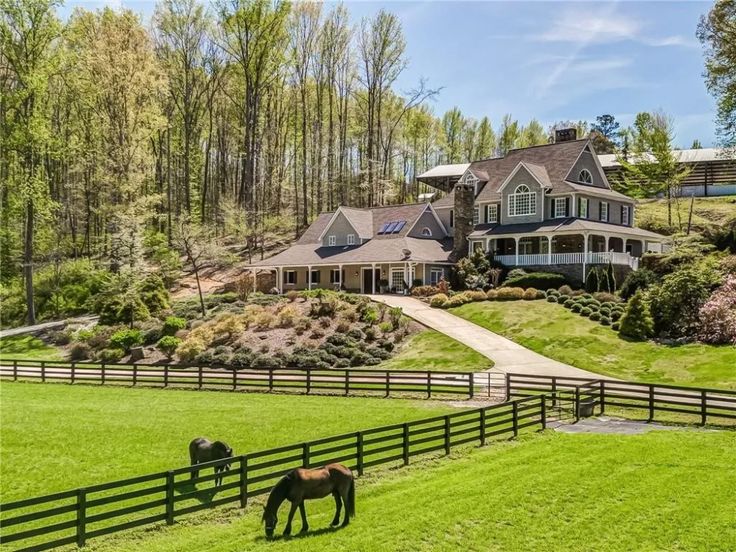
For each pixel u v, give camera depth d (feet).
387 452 57.82
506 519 40.65
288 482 38.42
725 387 83.41
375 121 261.44
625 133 261.44
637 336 108.17
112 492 49.67
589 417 72.13
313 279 184.55
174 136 256.52
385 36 235.40
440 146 311.88
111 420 73.05
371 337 121.49
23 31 163.22
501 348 110.42
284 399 86.38
